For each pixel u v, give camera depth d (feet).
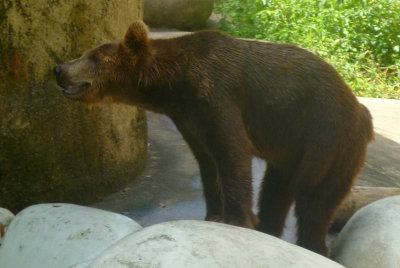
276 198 28.96
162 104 26.02
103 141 34.53
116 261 14.60
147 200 34.88
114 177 35.70
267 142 26.02
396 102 60.13
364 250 22.58
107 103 26.86
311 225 26.58
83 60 26.07
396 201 23.95
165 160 40.73
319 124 25.08
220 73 24.71
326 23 78.43
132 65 25.68
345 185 26.23
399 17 79.51
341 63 71.46
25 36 29.63
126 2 35.40
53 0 30.40
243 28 81.71
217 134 24.45
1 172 30.07
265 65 25.16
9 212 25.96
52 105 31.35
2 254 22.00
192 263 14.43
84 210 22.67
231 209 24.41
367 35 78.38
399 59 76.38
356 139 25.59
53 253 20.80
